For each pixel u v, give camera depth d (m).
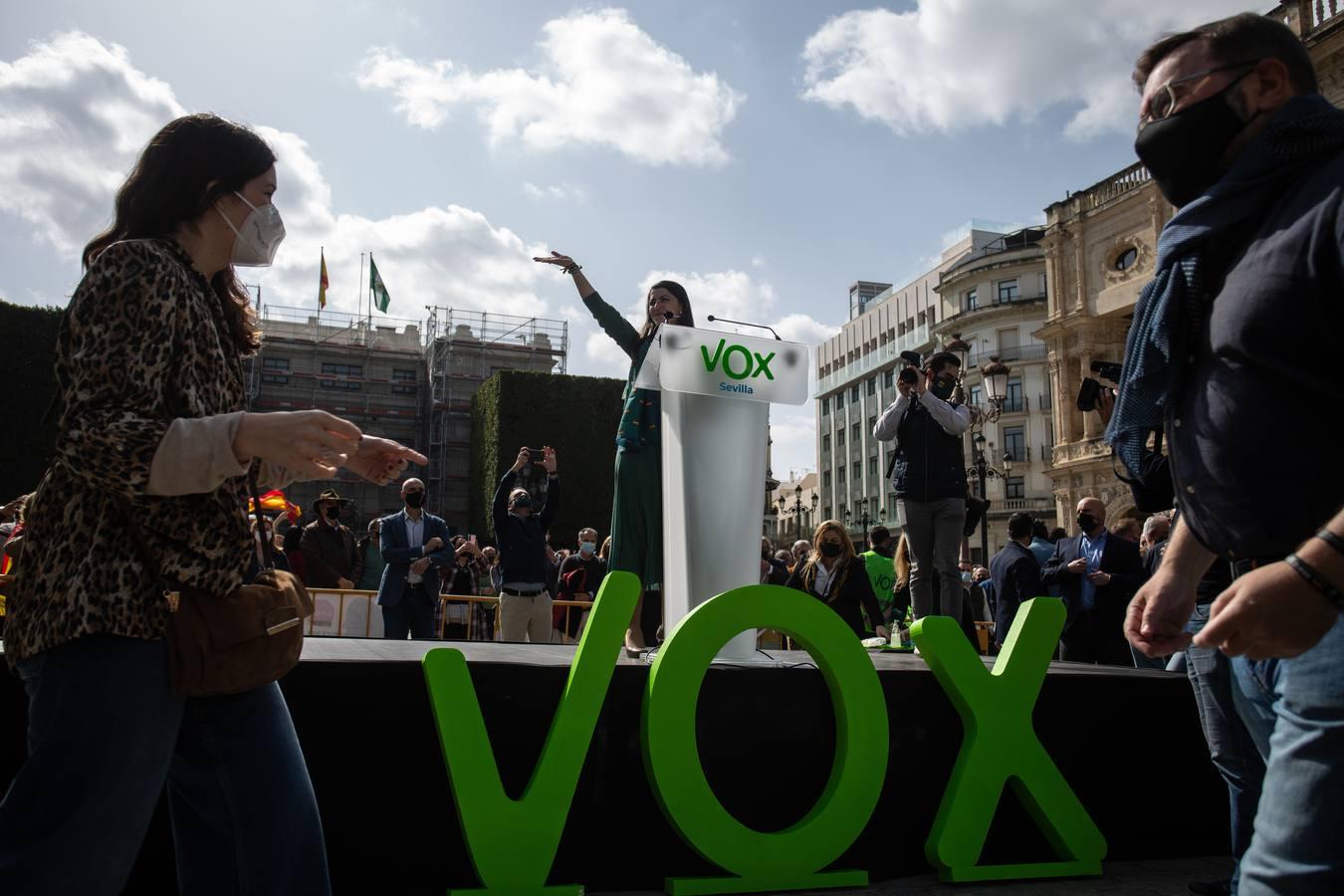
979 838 3.00
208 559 1.52
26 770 1.41
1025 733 3.16
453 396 53.25
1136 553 6.36
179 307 1.54
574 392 39.75
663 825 2.79
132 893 2.27
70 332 1.49
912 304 59.50
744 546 3.38
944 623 3.16
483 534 41.84
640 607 3.71
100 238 1.70
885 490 61.34
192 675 1.50
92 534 1.47
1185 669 4.59
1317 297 1.26
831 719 3.01
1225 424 1.36
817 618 2.96
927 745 3.13
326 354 54.09
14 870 1.37
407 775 2.54
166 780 1.71
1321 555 1.07
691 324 3.86
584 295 3.93
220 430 1.43
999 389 14.13
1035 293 47.06
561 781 2.59
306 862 1.68
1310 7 21.23
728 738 2.88
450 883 2.55
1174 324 1.50
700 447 3.37
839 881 2.83
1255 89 1.53
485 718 2.66
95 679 1.43
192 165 1.67
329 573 8.89
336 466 1.90
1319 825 1.16
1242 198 1.45
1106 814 3.37
